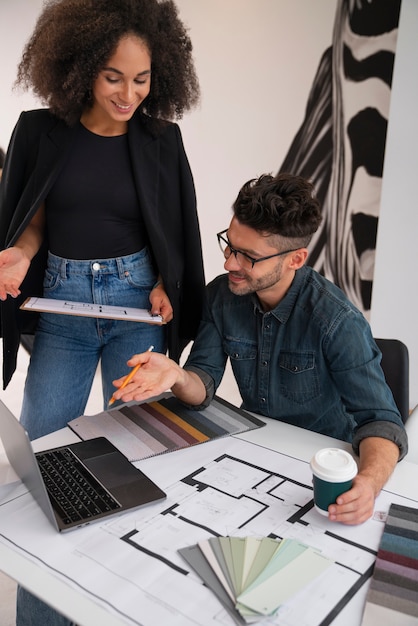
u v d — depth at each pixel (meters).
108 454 1.24
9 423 1.06
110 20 1.52
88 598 0.88
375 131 2.48
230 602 0.88
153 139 1.77
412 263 2.49
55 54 1.60
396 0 2.31
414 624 0.85
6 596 1.91
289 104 2.74
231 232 1.34
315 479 1.06
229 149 3.02
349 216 2.64
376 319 2.66
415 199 2.43
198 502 1.11
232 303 1.51
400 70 2.36
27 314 1.92
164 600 0.88
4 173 1.76
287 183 1.31
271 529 1.04
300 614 0.86
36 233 1.80
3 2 3.49
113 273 1.74
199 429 1.36
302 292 1.41
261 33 2.76
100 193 1.70
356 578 0.93
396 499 1.13
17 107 3.58
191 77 1.83
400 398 1.54
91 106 1.68
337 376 1.37
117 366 1.80
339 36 2.50
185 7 3.04
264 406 1.51
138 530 1.03
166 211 1.80
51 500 1.09
